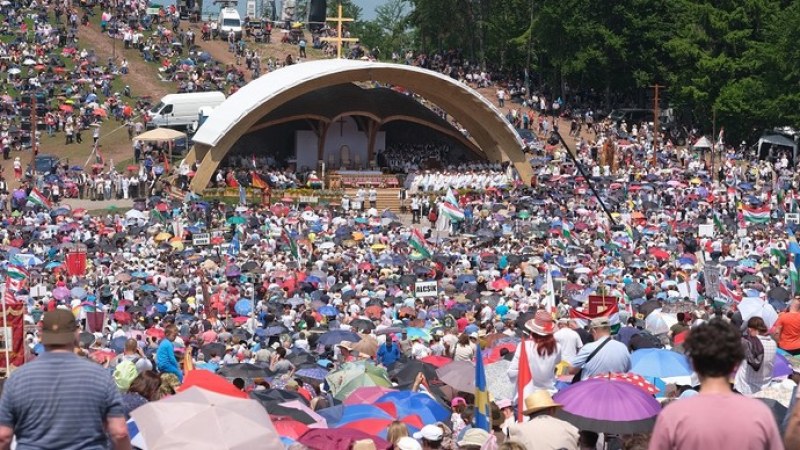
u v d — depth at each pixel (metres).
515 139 95.19
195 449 13.34
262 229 68.81
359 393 21.45
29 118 104.38
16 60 115.06
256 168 91.00
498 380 22.09
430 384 23.89
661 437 9.41
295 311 41.25
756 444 9.20
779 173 93.38
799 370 21.83
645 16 118.56
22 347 21.27
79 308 39.56
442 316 38.09
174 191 86.38
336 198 86.50
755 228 64.56
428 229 70.12
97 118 106.69
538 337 18.34
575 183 86.06
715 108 108.50
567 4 117.81
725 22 113.75
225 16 132.50
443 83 94.62
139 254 60.34
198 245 61.25
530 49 123.00
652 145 102.38
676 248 59.16
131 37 125.31
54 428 10.64
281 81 90.81
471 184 89.75
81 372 10.81
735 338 9.55
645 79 116.94
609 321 18.56
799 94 105.50
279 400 20.89
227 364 27.34
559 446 14.05
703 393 9.55
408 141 100.75
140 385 16.36
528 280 48.50
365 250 60.06
